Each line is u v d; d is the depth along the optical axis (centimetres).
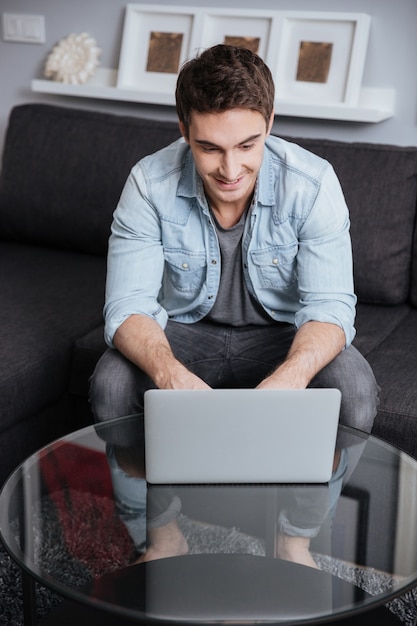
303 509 133
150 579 118
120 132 250
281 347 190
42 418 206
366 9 245
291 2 255
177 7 268
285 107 250
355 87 245
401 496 136
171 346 189
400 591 115
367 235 220
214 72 151
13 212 263
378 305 226
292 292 188
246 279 185
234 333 193
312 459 137
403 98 247
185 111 157
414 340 204
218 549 125
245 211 178
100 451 149
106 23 282
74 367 206
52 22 289
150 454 138
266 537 127
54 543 126
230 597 116
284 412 134
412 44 242
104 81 285
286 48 255
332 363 171
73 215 254
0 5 294
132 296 178
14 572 178
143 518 131
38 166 258
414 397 177
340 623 137
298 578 118
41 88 285
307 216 175
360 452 148
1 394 188
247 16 258
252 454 137
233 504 135
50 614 144
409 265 222
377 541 126
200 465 138
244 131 153
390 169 221
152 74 273
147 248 181
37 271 246
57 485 140
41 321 213
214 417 134
